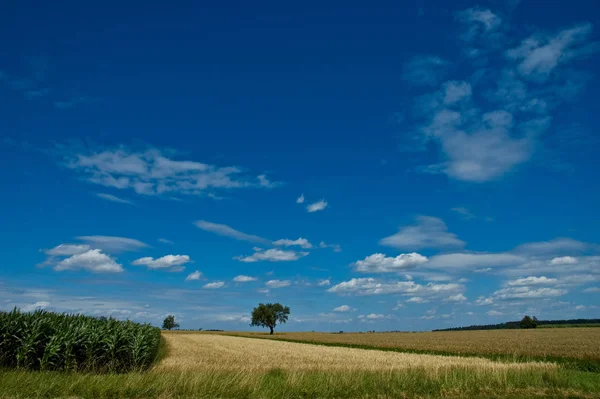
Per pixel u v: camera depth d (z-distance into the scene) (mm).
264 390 15555
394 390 16734
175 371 17594
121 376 15906
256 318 141625
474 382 18531
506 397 16484
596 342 56250
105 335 23562
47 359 20906
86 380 15055
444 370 19922
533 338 71062
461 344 61781
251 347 56250
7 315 22016
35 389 13953
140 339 24766
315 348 55781
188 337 87562
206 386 15172
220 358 36781
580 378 21234
